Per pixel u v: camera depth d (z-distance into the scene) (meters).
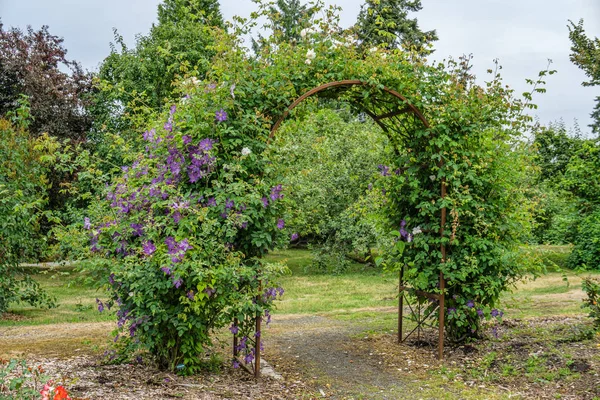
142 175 5.03
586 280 5.94
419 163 6.35
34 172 9.23
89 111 16.89
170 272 4.48
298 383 5.01
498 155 6.13
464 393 4.73
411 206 6.51
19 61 16.86
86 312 9.52
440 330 5.89
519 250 6.33
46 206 14.82
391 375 5.32
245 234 4.96
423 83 5.95
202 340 5.00
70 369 4.70
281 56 5.39
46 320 8.59
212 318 4.88
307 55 5.39
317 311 9.30
